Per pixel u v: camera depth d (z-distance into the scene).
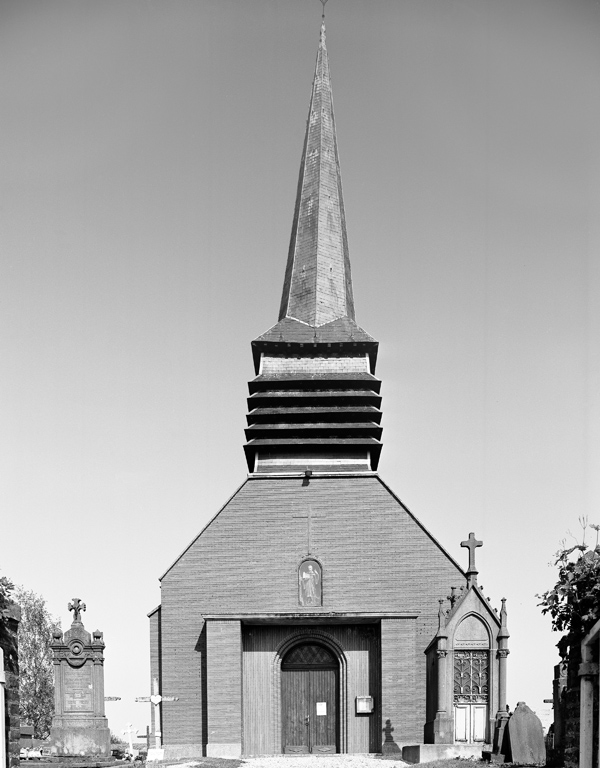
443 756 40.22
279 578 49.94
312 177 62.72
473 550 43.56
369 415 54.81
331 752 49.19
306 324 58.38
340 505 50.50
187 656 49.38
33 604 83.88
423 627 49.03
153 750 44.69
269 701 49.31
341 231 61.62
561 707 28.12
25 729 43.25
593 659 22.91
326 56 66.31
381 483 50.75
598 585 26.70
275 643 49.97
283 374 56.41
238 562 50.19
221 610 49.72
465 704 42.16
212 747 47.53
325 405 55.53
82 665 39.28
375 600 49.50
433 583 49.44
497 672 42.16
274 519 50.53
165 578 50.16
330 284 59.78
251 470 54.75
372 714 49.03
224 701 48.03
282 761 42.25
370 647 49.78
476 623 42.62
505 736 34.00
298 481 50.94
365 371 56.47
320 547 50.12
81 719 38.81
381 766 39.72
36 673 81.75
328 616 48.75
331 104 65.19
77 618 39.78
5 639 26.09
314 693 49.97
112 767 33.31
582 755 22.67
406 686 48.03
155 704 47.53
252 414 54.88
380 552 49.94
